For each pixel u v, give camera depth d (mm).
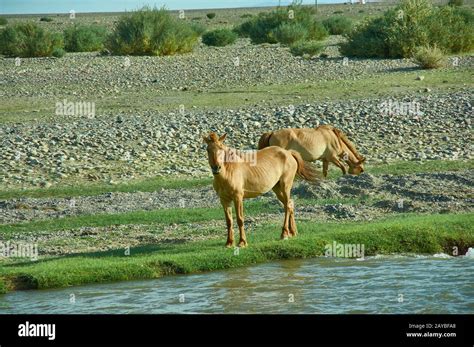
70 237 19312
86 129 33875
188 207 22406
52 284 14930
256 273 15523
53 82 47844
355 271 15523
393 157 28688
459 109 35281
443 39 54688
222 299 13828
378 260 16422
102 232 19672
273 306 13359
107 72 51031
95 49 67750
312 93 41625
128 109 39219
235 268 15977
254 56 57875
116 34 60750
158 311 13266
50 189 25422
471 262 16203
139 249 17375
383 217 19953
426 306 13203
